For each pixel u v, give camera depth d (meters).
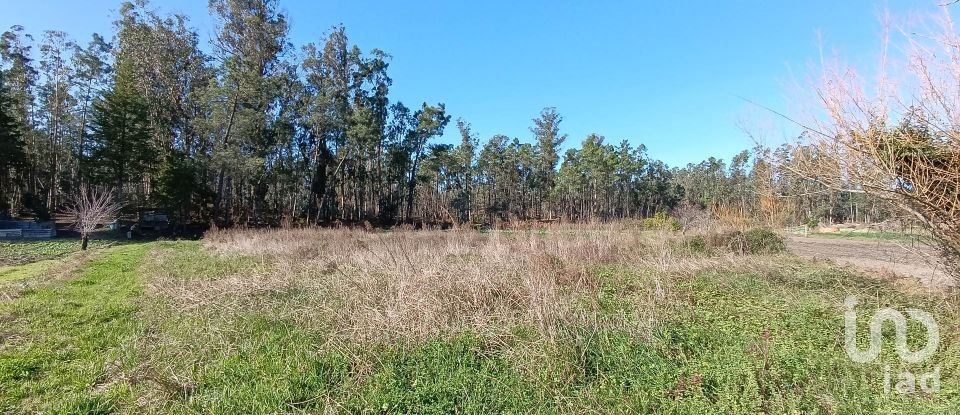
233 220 31.94
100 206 20.09
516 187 61.50
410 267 6.89
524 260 8.27
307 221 33.19
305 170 38.44
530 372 3.76
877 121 4.14
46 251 17.09
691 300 6.70
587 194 60.03
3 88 30.34
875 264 11.31
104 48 35.88
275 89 32.59
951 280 5.49
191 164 29.61
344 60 38.38
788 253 13.19
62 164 39.44
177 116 34.88
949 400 3.31
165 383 3.75
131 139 29.19
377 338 4.50
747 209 16.34
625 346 4.29
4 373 4.12
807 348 4.41
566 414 3.20
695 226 16.17
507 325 4.79
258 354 4.48
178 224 29.28
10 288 8.22
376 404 3.35
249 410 3.37
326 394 3.53
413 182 45.62
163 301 6.84
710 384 3.58
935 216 4.27
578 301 5.96
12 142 30.41
